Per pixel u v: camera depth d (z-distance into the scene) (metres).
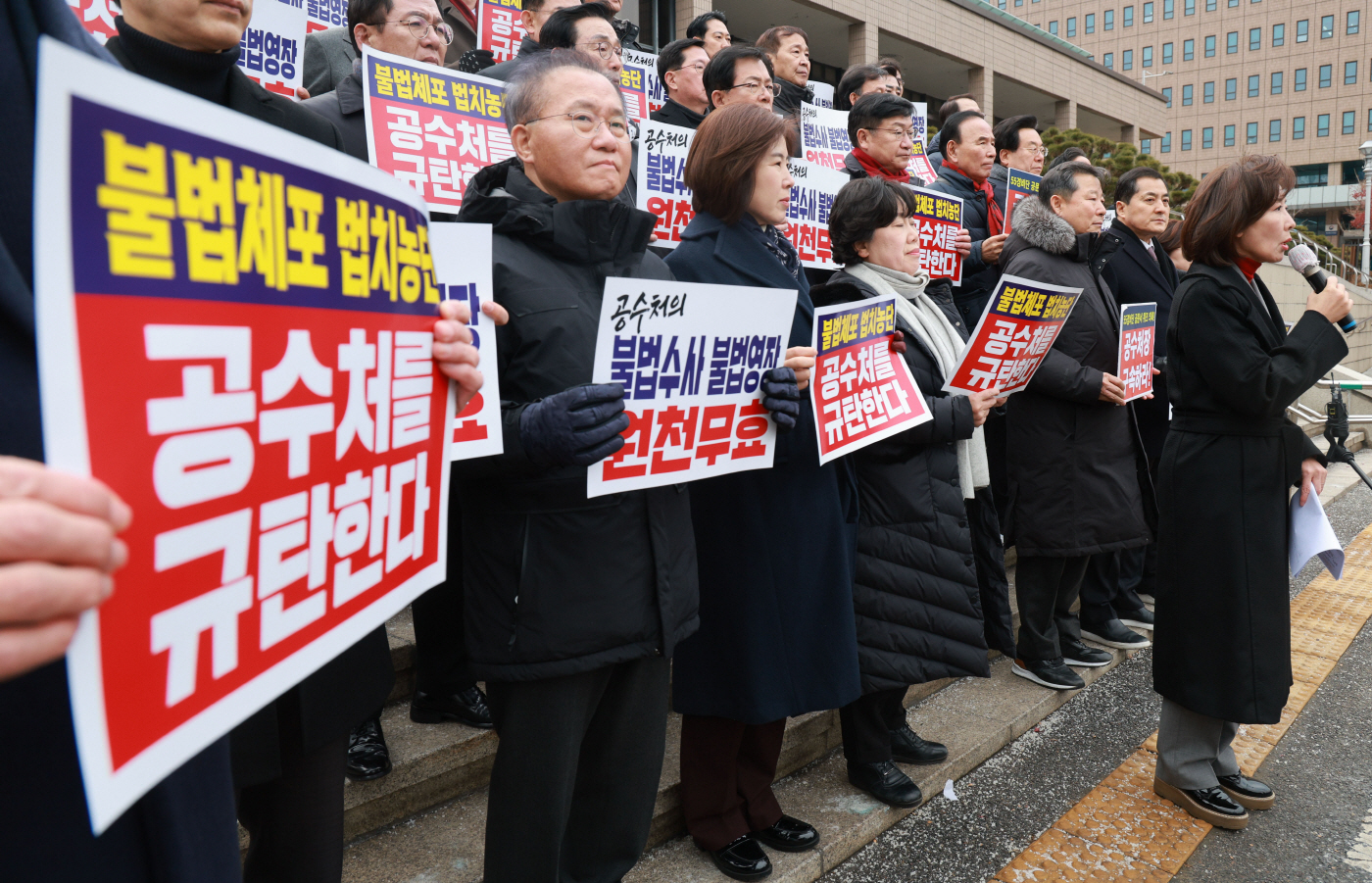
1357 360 14.10
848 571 2.30
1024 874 2.42
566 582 1.62
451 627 2.45
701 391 1.79
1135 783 2.95
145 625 0.61
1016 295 2.52
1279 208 2.58
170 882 0.73
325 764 1.45
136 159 0.59
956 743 3.07
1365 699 3.72
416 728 2.49
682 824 2.45
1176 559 2.72
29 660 0.50
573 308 1.68
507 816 1.66
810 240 3.81
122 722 0.58
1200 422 2.69
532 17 3.70
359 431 0.88
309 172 0.79
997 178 4.98
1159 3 61.97
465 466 1.58
